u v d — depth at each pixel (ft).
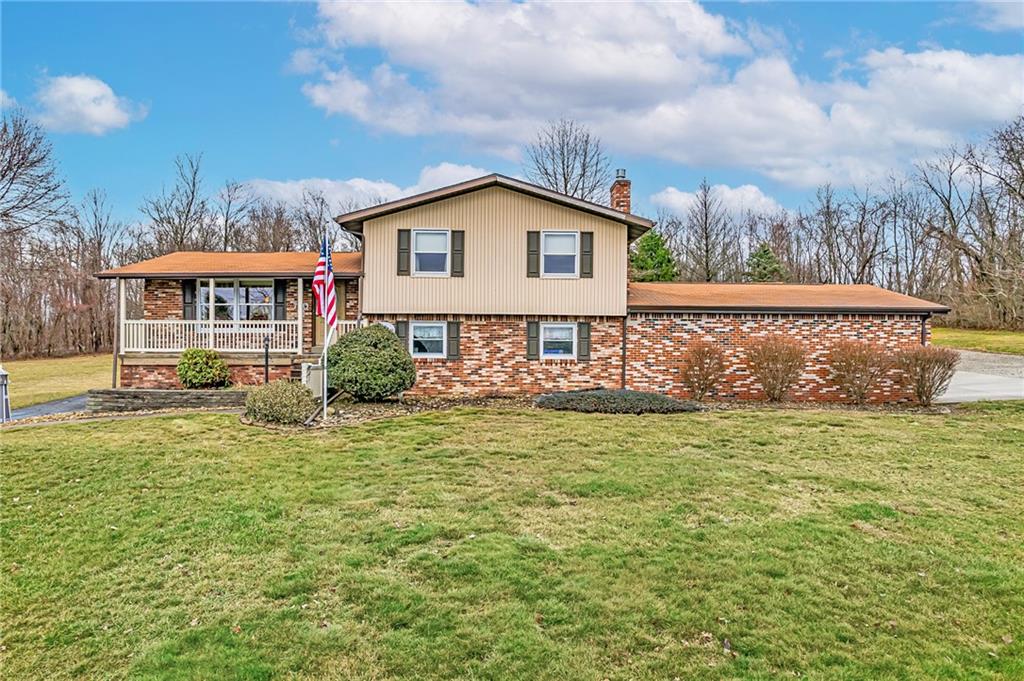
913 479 27.81
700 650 14.20
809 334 55.01
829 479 27.63
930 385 49.24
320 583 17.65
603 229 55.42
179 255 66.64
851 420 41.83
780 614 15.79
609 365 55.57
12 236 105.40
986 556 19.49
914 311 54.19
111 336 136.15
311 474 28.19
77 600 17.29
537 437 35.65
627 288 58.85
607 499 24.64
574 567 18.35
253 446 33.30
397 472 28.45
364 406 45.60
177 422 39.60
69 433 36.65
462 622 15.34
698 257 145.07
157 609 16.60
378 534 21.12
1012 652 14.30
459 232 54.90
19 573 18.99
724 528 21.56
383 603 16.37
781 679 13.17
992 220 127.24
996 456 32.07
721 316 55.47
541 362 55.36
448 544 20.18
